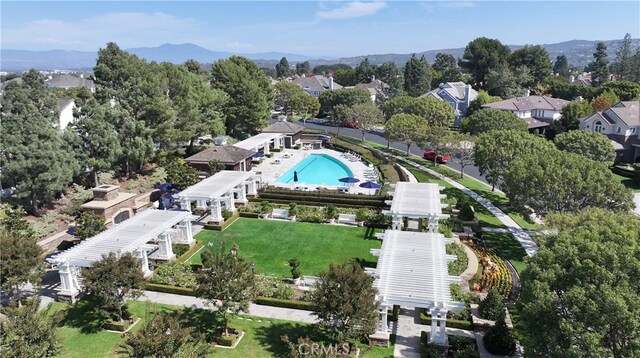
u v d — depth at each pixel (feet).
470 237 131.23
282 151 263.29
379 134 323.16
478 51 449.89
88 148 156.04
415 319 90.94
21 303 95.96
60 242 124.57
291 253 123.03
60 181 137.08
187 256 119.75
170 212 123.34
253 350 80.38
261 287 99.71
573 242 70.64
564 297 64.95
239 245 128.57
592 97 353.92
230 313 91.20
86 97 162.71
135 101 181.47
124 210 142.51
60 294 97.50
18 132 130.41
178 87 205.36
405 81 477.77
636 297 57.98
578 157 130.31
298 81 503.61
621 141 234.58
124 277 82.99
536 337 64.34
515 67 430.20
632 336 57.26
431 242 103.04
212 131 225.97
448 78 518.78
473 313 89.71
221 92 243.40
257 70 307.17
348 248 126.41
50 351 67.87
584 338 57.36
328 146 273.54
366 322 74.38
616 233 70.64
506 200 169.78
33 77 161.79
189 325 87.71
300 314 92.63
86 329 87.45
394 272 88.69
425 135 222.48
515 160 139.64
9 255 87.76
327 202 162.61
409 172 207.62
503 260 117.39
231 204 153.69
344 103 370.94
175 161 179.83
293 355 61.57
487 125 236.02
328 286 76.02
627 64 480.64
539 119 300.20
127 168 176.65
